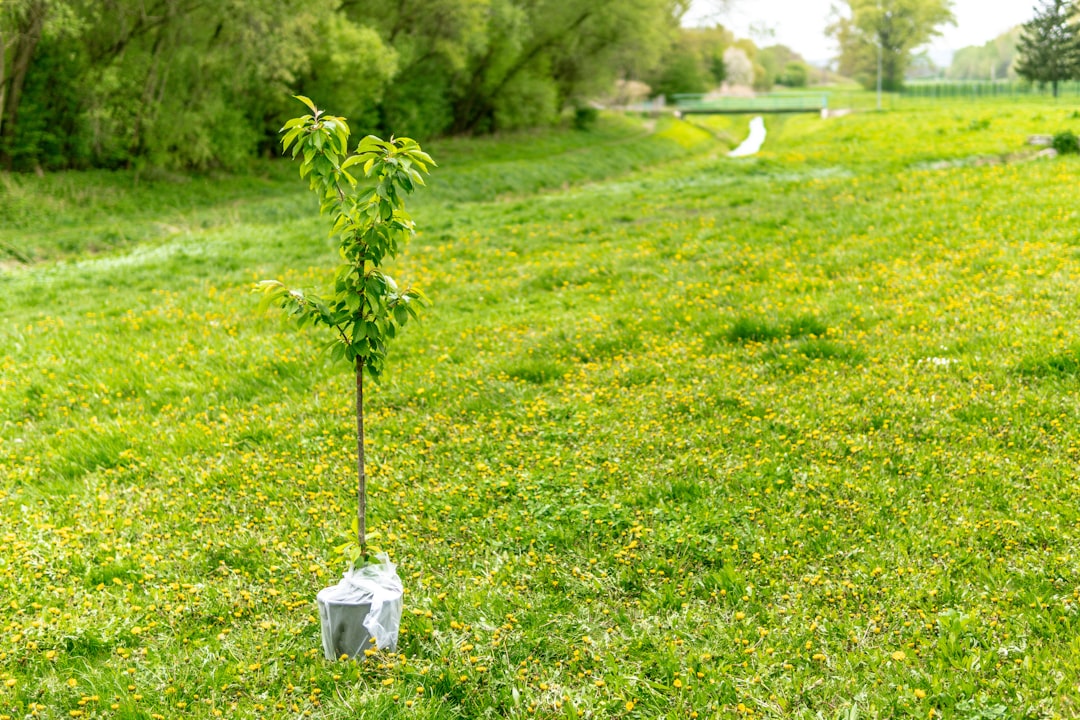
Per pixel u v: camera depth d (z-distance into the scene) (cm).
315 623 610
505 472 862
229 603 646
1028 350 1020
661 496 781
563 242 2167
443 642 568
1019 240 1580
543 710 504
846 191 2453
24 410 1174
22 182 3067
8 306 1872
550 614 602
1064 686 480
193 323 1570
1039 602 568
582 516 744
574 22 6138
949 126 4691
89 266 2289
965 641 534
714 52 13388
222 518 807
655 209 2538
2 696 528
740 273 1625
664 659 541
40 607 644
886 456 820
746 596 613
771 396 1000
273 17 3466
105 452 994
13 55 3047
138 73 3378
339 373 1235
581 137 6775
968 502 725
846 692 501
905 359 1066
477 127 6312
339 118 519
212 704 518
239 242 2483
